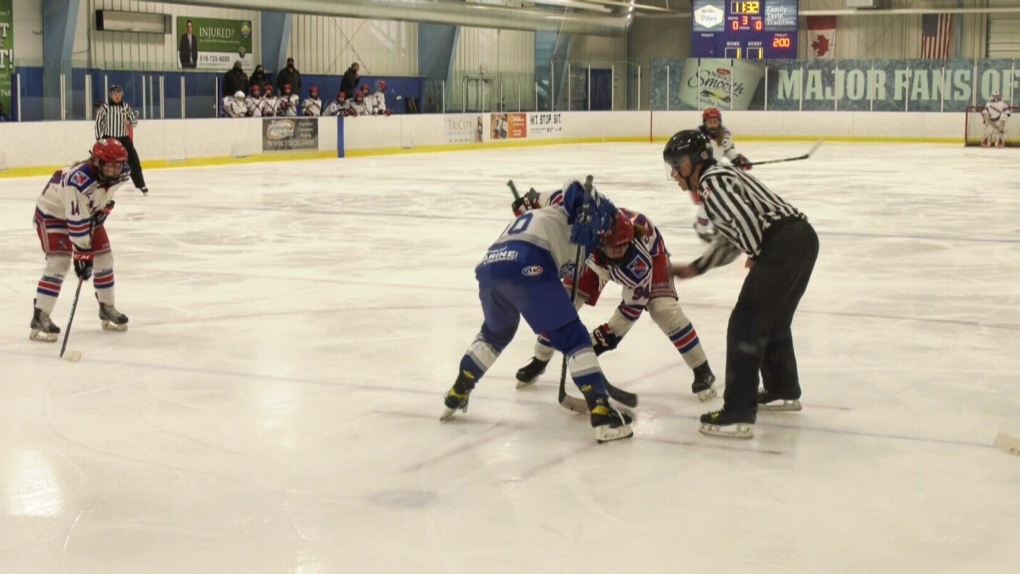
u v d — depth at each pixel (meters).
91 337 6.37
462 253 9.77
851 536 3.44
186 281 8.27
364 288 7.99
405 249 10.01
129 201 14.12
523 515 3.61
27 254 9.59
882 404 4.98
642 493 3.82
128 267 8.92
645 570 3.18
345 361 5.79
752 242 4.30
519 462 4.16
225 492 3.84
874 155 24.03
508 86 29.27
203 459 4.20
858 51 33.34
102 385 5.30
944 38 32.28
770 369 4.75
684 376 5.47
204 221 12.07
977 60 28.70
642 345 6.12
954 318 6.96
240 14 24.56
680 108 31.47
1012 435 4.51
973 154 24.30
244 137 21.31
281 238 10.73
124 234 10.96
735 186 4.25
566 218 4.34
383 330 6.56
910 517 3.60
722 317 6.98
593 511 3.65
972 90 28.89
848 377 5.48
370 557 3.27
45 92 20.03
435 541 3.39
